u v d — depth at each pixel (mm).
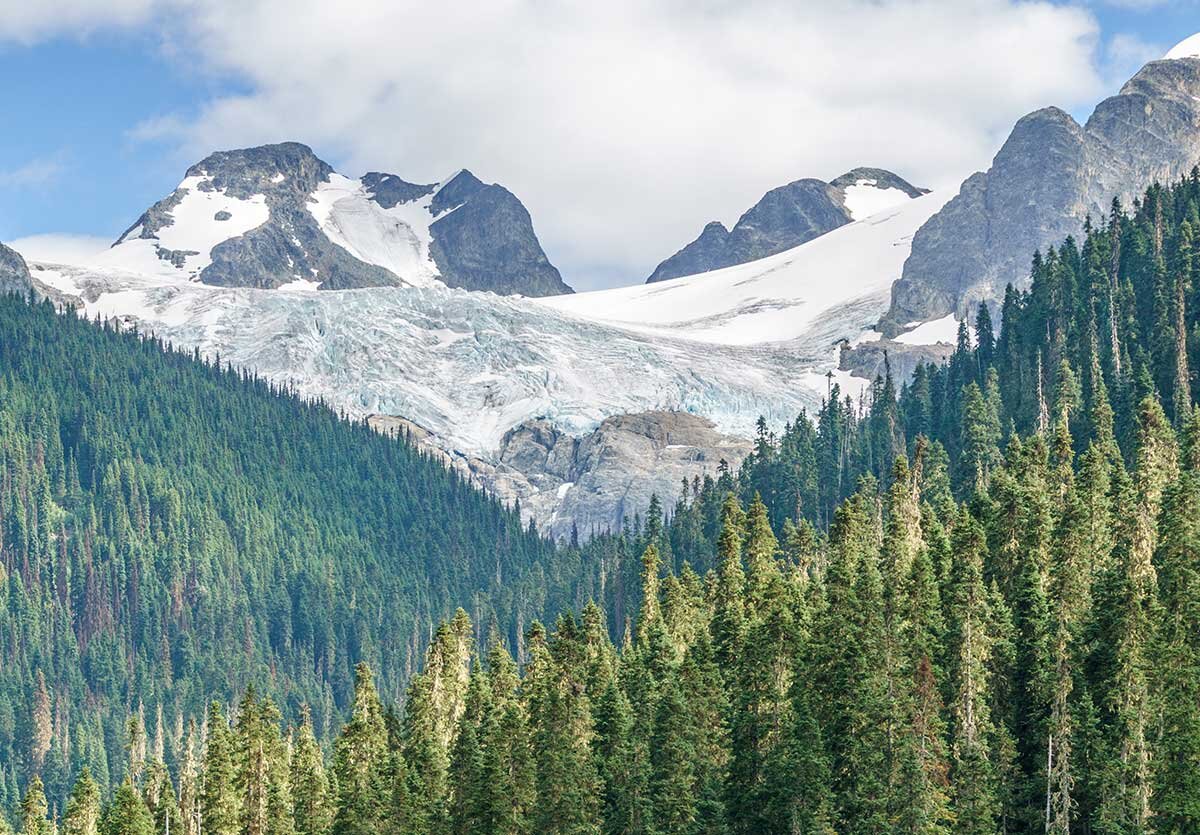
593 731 176875
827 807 147375
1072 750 155375
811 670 162000
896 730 148375
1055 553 183125
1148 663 157625
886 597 166625
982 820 149625
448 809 172375
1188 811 148000
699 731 167250
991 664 166875
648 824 159250
